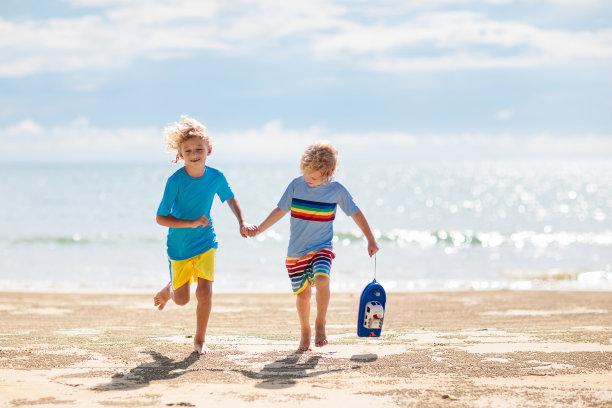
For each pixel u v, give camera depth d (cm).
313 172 522
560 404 349
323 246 534
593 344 558
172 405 352
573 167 18350
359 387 393
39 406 351
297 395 372
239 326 755
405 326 757
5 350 525
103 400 363
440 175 11788
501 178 10350
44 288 1356
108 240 2623
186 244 527
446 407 345
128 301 1095
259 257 2055
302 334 543
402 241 2692
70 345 557
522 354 507
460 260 2034
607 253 2242
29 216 3850
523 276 1634
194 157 522
